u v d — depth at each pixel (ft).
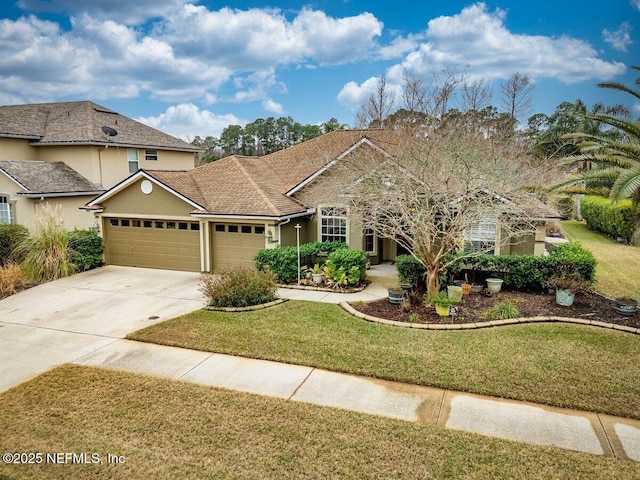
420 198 37.35
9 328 33.65
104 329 33.22
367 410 21.24
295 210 53.62
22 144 74.84
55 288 46.14
